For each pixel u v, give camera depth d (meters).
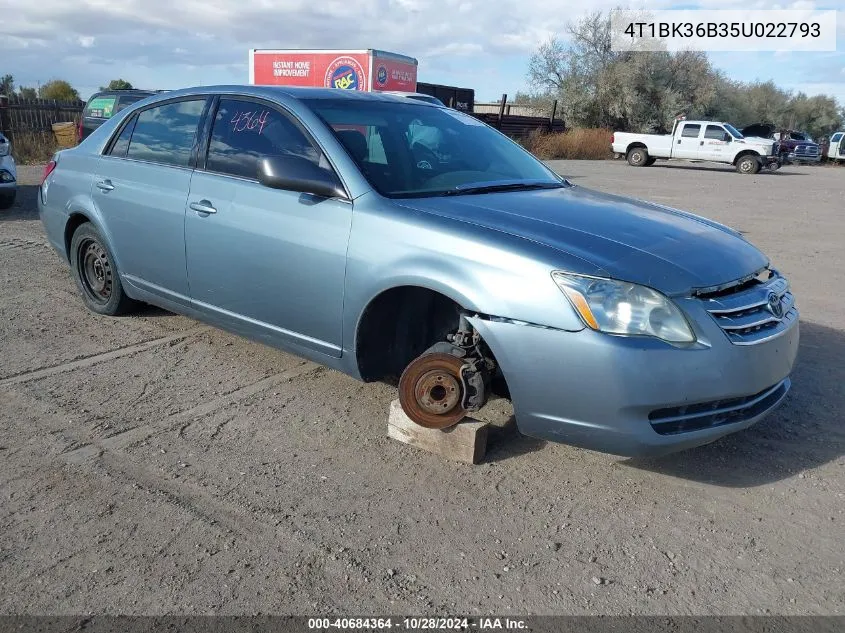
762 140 25.95
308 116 3.90
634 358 2.86
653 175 22.72
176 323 5.37
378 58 17.12
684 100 42.00
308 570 2.69
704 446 3.72
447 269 3.18
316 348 3.80
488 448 3.64
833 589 2.67
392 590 2.60
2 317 5.37
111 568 2.67
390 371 3.80
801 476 3.46
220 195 4.12
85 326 5.24
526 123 33.28
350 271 3.50
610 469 3.47
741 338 3.08
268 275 3.88
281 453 3.54
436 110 4.61
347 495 3.19
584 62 42.31
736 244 3.58
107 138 5.13
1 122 19.30
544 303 2.96
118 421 3.81
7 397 4.04
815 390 4.48
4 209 10.05
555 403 3.01
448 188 3.81
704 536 2.98
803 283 7.38
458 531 2.96
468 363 3.28
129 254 4.84
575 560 2.80
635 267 3.01
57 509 3.02
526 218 3.38
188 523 2.95
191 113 4.54
